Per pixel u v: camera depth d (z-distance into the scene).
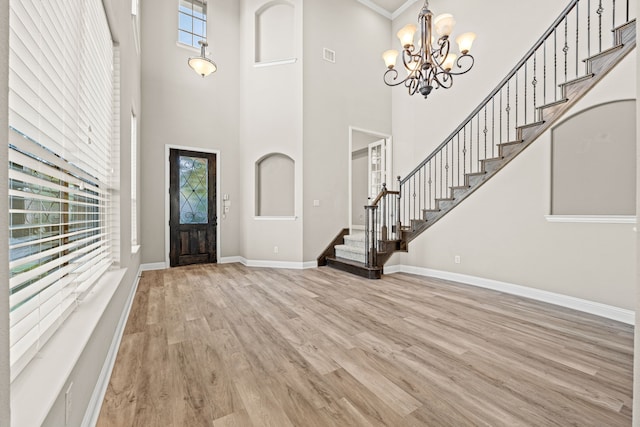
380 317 2.64
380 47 5.73
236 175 5.48
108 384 1.59
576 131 2.93
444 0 4.72
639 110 0.71
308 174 4.92
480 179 3.77
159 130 4.74
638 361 0.70
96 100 1.79
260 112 5.12
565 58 3.14
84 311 1.49
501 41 3.96
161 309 2.82
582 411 1.40
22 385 0.88
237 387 1.57
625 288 2.58
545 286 3.14
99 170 1.92
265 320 2.55
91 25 1.65
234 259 5.44
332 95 5.16
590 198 2.83
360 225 6.88
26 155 0.98
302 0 4.86
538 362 1.85
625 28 2.55
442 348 2.04
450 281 4.07
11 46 0.85
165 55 4.82
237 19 5.51
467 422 1.32
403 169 5.53
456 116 4.56
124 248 2.49
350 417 1.35
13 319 0.85
